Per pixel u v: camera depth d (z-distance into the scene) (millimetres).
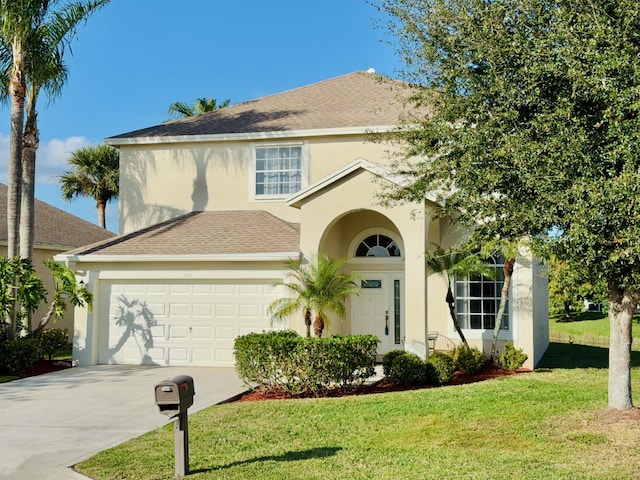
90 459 8453
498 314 16125
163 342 18031
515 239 9195
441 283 17688
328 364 12922
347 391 13461
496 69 9188
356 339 13430
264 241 18031
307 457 8383
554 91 8797
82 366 17984
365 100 22078
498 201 9016
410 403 11477
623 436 8820
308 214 16812
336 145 20203
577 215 7676
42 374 16750
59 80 19641
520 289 16609
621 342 10125
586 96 8312
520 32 9086
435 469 7738
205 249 17859
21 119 18219
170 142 21438
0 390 14273
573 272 8859
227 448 8898
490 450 8469
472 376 15211
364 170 16328
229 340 17672
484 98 9359
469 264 15273
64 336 19547
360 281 18641
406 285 15547
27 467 8234
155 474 7766
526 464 7816
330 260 15812
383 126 19375
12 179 18078
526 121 8852
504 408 10781
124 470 7945
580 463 7809
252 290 17625
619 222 7629
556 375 14859
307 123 20766
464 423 9883
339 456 8398
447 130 10070
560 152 8023
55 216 28688
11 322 17625
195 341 17859
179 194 21344
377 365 17359
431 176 10594
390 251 18734
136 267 18219
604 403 10930
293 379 13000
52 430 10312
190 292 18016
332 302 15062
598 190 7586
